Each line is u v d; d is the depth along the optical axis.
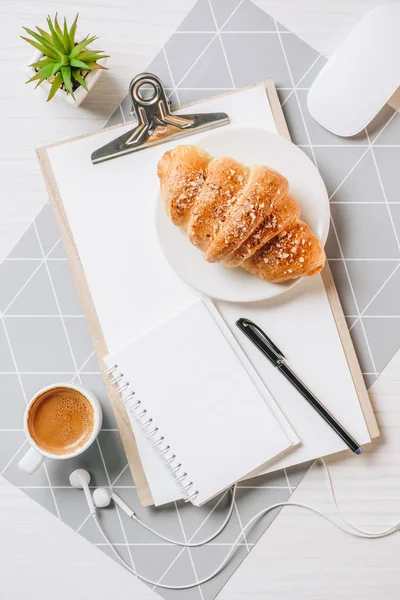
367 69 0.63
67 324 0.69
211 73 0.68
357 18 0.68
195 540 0.69
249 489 0.69
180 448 0.66
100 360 0.67
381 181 0.68
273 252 0.61
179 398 0.66
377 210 0.68
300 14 0.68
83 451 0.65
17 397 0.69
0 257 0.68
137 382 0.66
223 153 0.63
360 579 0.69
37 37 0.61
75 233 0.66
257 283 0.64
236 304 0.66
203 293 0.64
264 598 0.69
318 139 0.68
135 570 0.69
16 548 0.69
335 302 0.67
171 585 0.69
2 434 0.69
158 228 0.63
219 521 0.69
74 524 0.69
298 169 0.63
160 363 0.65
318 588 0.69
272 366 0.66
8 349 0.69
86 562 0.69
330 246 0.68
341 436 0.65
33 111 0.68
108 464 0.69
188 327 0.65
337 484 0.69
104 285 0.66
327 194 0.65
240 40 0.68
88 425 0.67
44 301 0.69
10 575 0.69
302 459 0.66
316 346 0.66
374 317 0.68
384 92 0.64
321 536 0.69
